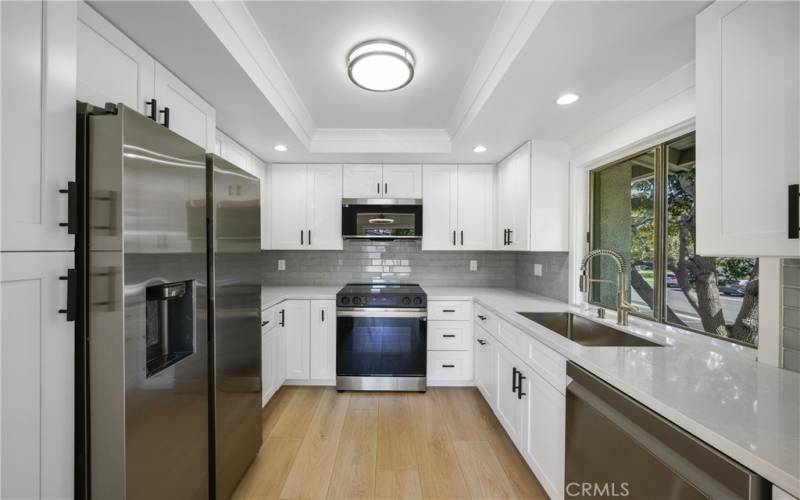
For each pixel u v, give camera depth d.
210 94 1.73
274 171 3.18
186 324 1.31
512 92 1.71
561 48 1.33
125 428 0.95
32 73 0.79
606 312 2.17
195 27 1.22
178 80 1.56
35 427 0.80
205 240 1.38
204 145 1.79
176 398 1.20
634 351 1.36
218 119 2.08
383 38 1.58
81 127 0.93
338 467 1.88
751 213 0.91
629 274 2.06
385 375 2.84
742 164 0.93
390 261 3.51
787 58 0.83
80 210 0.93
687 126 1.57
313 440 2.13
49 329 0.83
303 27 1.51
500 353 2.22
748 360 1.24
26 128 0.77
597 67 1.47
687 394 0.96
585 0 1.07
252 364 1.84
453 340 2.94
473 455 2.00
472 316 2.94
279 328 2.72
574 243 2.46
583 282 2.00
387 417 2.43
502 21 1.44
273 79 1.83
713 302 1.50
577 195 2.45
